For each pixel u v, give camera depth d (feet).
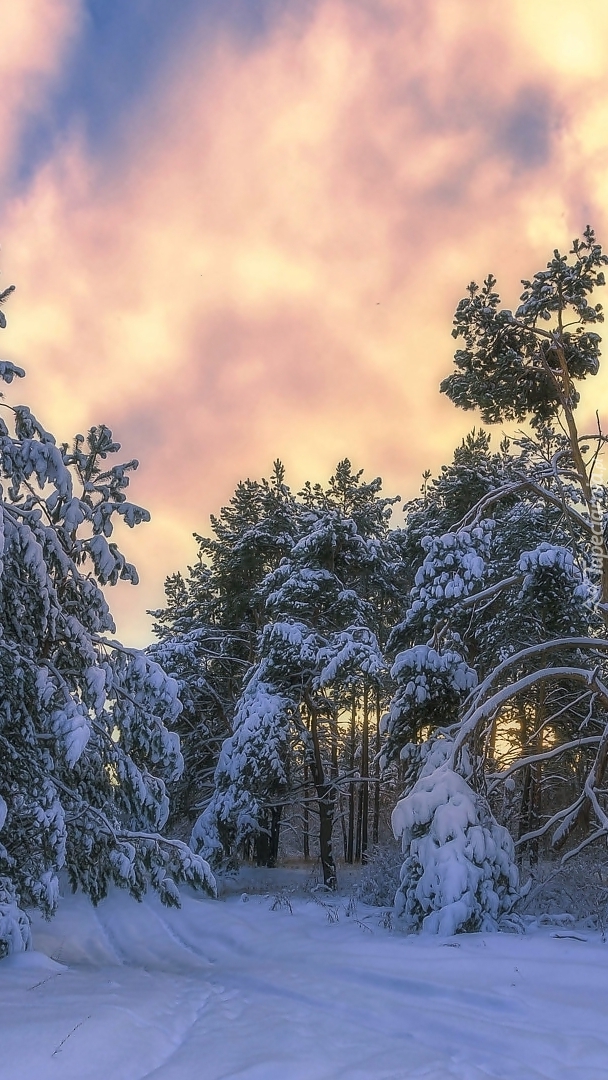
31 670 33.30
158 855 38.17
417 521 95.04
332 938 37.37
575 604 56.34
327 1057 17.01
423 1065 16.58
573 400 55.88
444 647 58.49
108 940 41.78
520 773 79.56
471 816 39.88
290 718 74.49
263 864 88.17
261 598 91.25
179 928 44.42
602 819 46.78
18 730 32.99
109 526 39.42
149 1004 21.40
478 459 86.33
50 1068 15.71
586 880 42.19
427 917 36.32
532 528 75.97
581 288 50.75
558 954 29.04
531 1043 18.63
